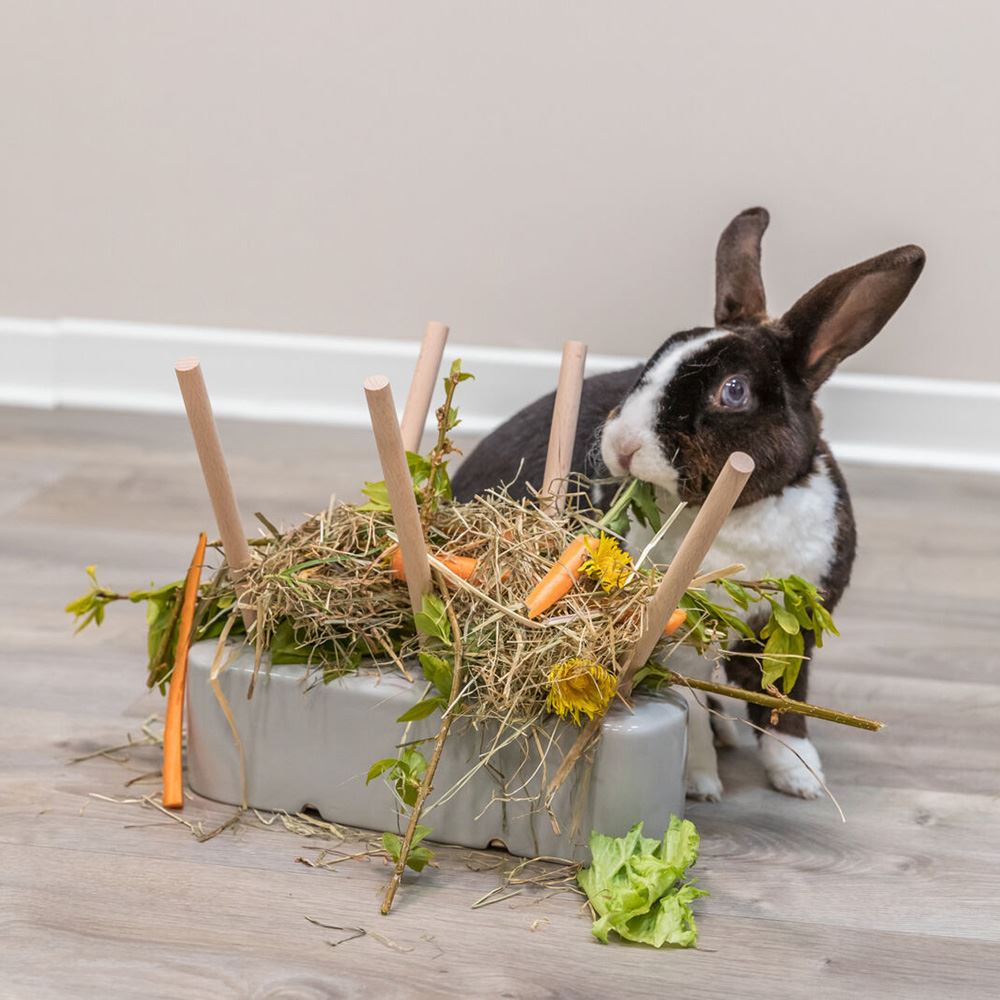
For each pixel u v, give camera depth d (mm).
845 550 1484
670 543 1453
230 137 3057
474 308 3107
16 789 1423
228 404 3160
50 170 3115
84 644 1825
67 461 2709
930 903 1295
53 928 1177
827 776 1561
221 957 1146
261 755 1374
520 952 1171
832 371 1460
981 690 1830
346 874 1279
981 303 2969
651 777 1262
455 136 3000
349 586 1318
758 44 2871
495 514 1378
